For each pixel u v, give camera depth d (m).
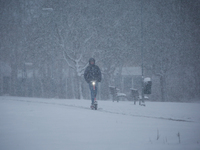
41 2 150.25
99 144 16.09
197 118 34.25
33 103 57.06
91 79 46.19
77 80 136.50
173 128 22.94
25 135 19.23
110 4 149.75
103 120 27.97
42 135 19.20
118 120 28.31
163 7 162.88
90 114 33.91
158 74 161.75
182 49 164.25
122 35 150.50
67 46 141.38
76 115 32.47
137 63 164.50
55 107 44.59
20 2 159.88
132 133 20.09
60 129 21.91
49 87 164.00
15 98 85.94
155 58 159.88
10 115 32.25
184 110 44.12
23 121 26.83
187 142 16.69
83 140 17.36
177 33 163.62
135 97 62.41
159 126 24.12
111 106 52.22
